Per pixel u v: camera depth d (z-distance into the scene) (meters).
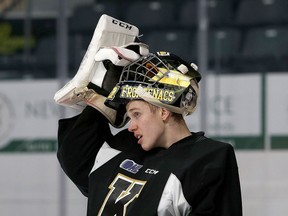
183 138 4.55
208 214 4.32
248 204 10.26
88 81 4.82
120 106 4.79
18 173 10.63
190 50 10.59
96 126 4.91
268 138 10.33
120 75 4.78
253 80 10.45
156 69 4.50
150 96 4.43
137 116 4.52
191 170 4.36
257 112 10.38
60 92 4.88
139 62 4.59
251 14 10.61
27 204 10.55
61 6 10.73
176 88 4.43
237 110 10.40
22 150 10.65
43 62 10.70
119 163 4.73
